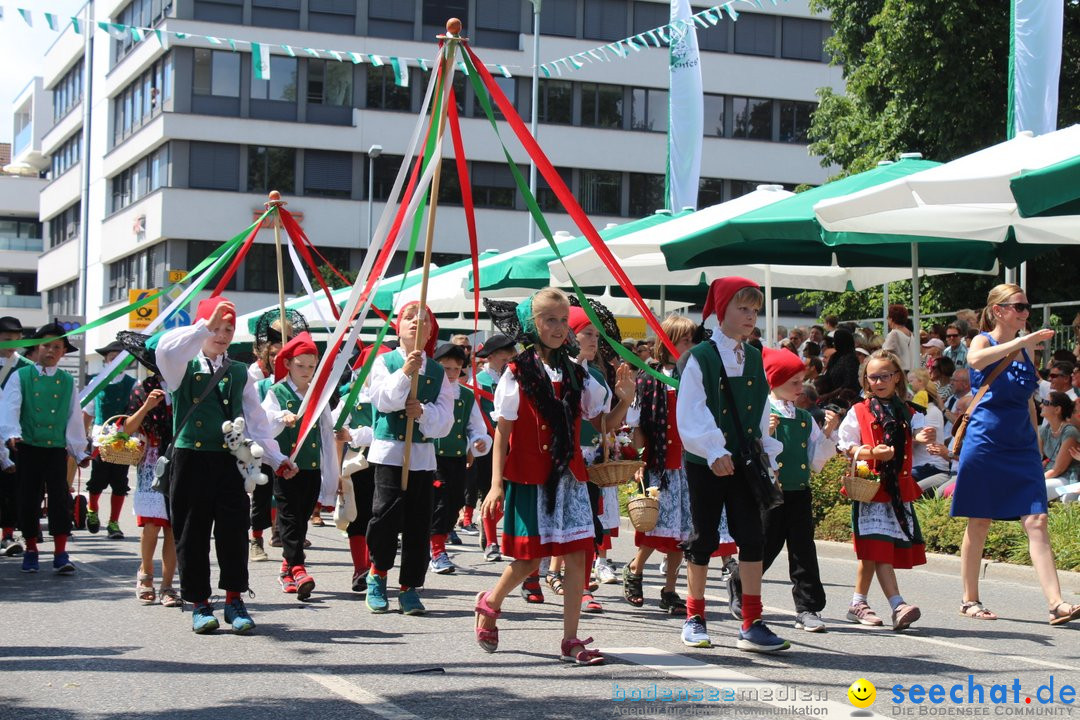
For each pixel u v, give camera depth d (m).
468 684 5.67
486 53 39.22
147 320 24.08
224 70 37.88
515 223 39.66
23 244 59.75
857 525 7.40
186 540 6.97
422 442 7.75
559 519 6.04
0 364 10.34
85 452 9.88
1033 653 6.54
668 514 7.77
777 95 41.41
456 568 10.17
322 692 5.51
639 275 16.38
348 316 7.41
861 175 12.45
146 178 40.28
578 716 5.07
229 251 11.56
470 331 26.39
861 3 26.27
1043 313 16.19
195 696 5.43
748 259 13.96
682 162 18.41
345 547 11.70
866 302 27.70
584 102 40.12
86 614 7.66
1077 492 10.89
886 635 7.06
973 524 7.78
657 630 7.18
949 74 23.70
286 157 38.44
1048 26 13.98
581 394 6.24
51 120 61.12
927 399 11.17
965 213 11.74
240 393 7.01
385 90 39.00
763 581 9.47
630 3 40.25
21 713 5.13
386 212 7.56
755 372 6.34
